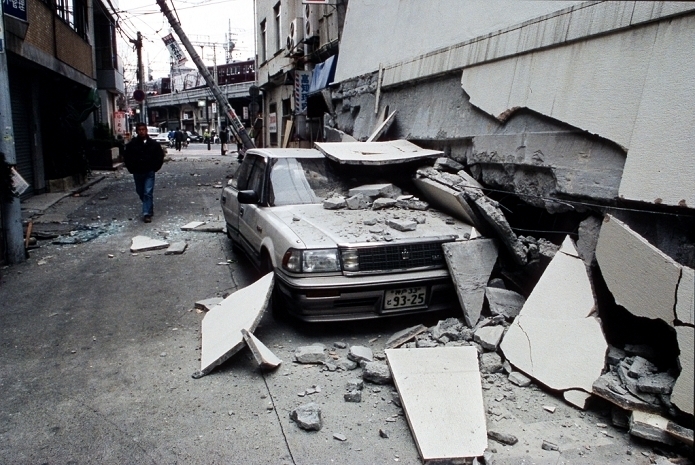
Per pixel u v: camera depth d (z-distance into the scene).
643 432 2.80
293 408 3.26
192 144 57.88
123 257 7.14
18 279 6.14
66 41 13.48
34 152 12.41
